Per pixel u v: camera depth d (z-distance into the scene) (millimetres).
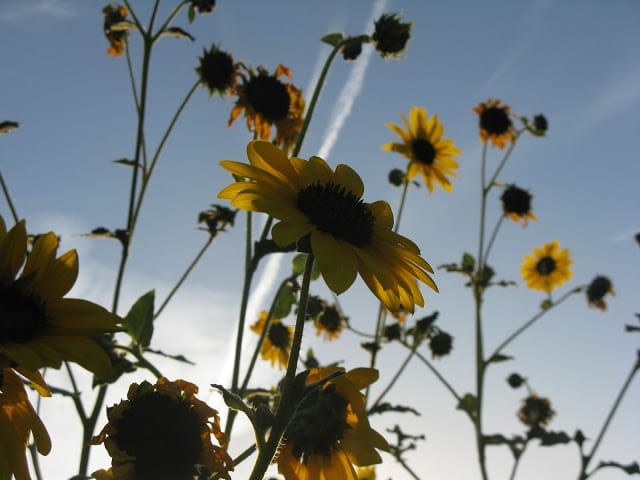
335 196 321
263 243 528
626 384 851
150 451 297
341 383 338
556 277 1149
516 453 878
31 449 451
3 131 600
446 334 865
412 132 962
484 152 1011
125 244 610
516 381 1072
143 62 651
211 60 658
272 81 656
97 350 243
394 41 625
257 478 263
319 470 329
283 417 270
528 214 1043
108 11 739
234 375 522
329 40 634
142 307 476
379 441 338
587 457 818
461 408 906
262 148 336
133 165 629
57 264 265
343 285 281
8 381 249
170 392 310
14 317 240
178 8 671
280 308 632
